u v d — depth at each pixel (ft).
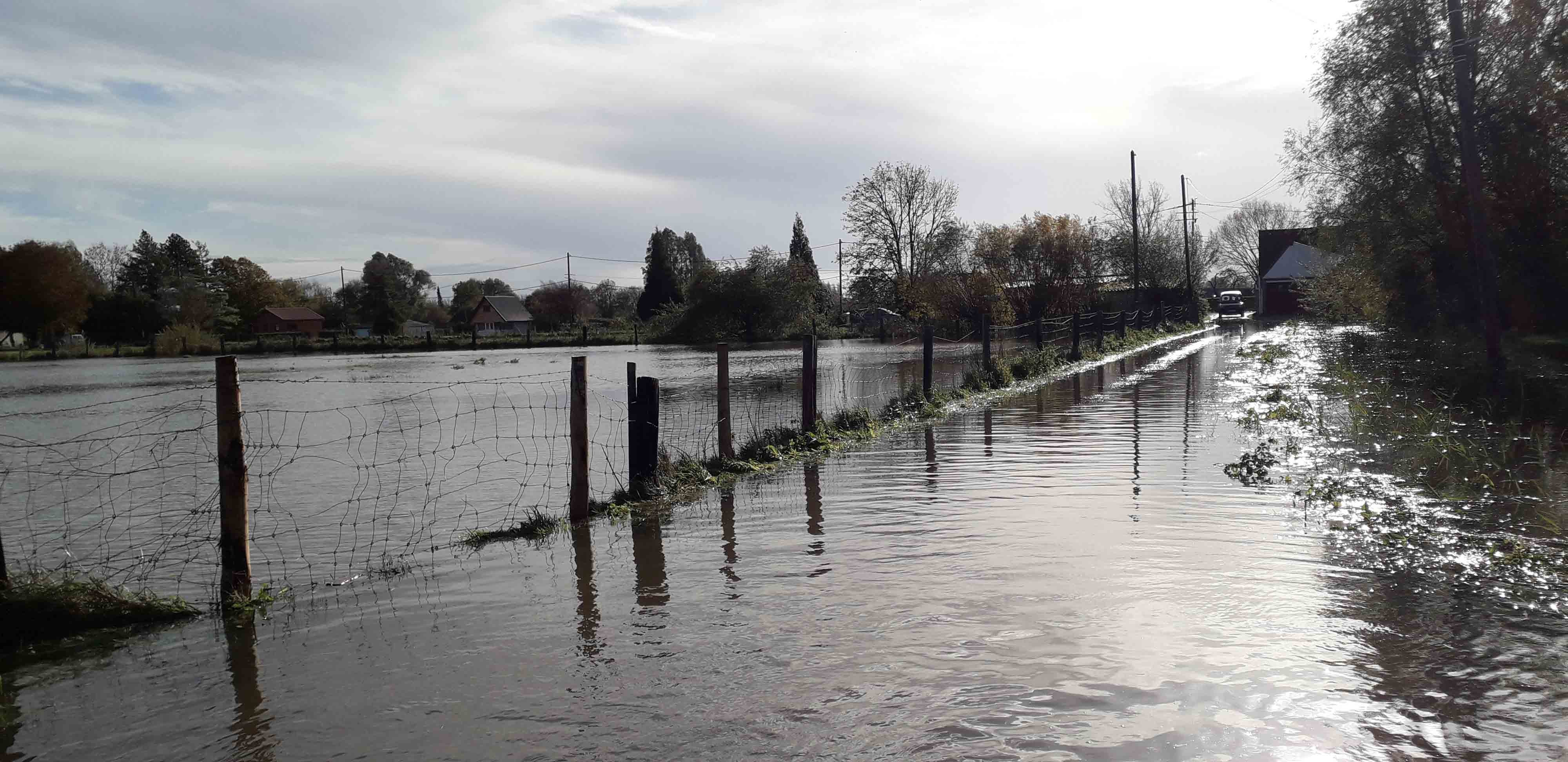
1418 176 92.48
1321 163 99.81
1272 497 26.99
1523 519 23.58
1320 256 158.20
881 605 18.11
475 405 63.16
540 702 14.28
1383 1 89.56
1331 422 42.78
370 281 276.00
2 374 123.85
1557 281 87.51
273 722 14.05
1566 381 55.42
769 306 183.73
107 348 201.67
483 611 18.88
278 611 19.60
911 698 13.87
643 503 29.40
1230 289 358.64
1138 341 119.85
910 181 218.79
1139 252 201.57
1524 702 13.21
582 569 21.79
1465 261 92.89
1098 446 37.76
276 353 179.22
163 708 14.74
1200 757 11.87
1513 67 86.28
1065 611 17.39
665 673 15.16
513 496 31.50
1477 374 62.39
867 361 99.60
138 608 19.16
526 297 418.10
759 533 24.63
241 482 20.11
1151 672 14.52
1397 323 106.73
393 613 19.10
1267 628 16.28
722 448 35.73
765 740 12.73
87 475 37.19
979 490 29.19
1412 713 12.98
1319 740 12.26
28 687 15.79
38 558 24.39
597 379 83.92
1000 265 145.18
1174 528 23.54
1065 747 12.21
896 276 218.18
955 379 72.08
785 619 17.56
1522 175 85.76
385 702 14.56
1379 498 26.37
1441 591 18.10
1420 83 90.17
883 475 32.68
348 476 35.78
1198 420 45.50
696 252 340.59
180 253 337.93
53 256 229.86
